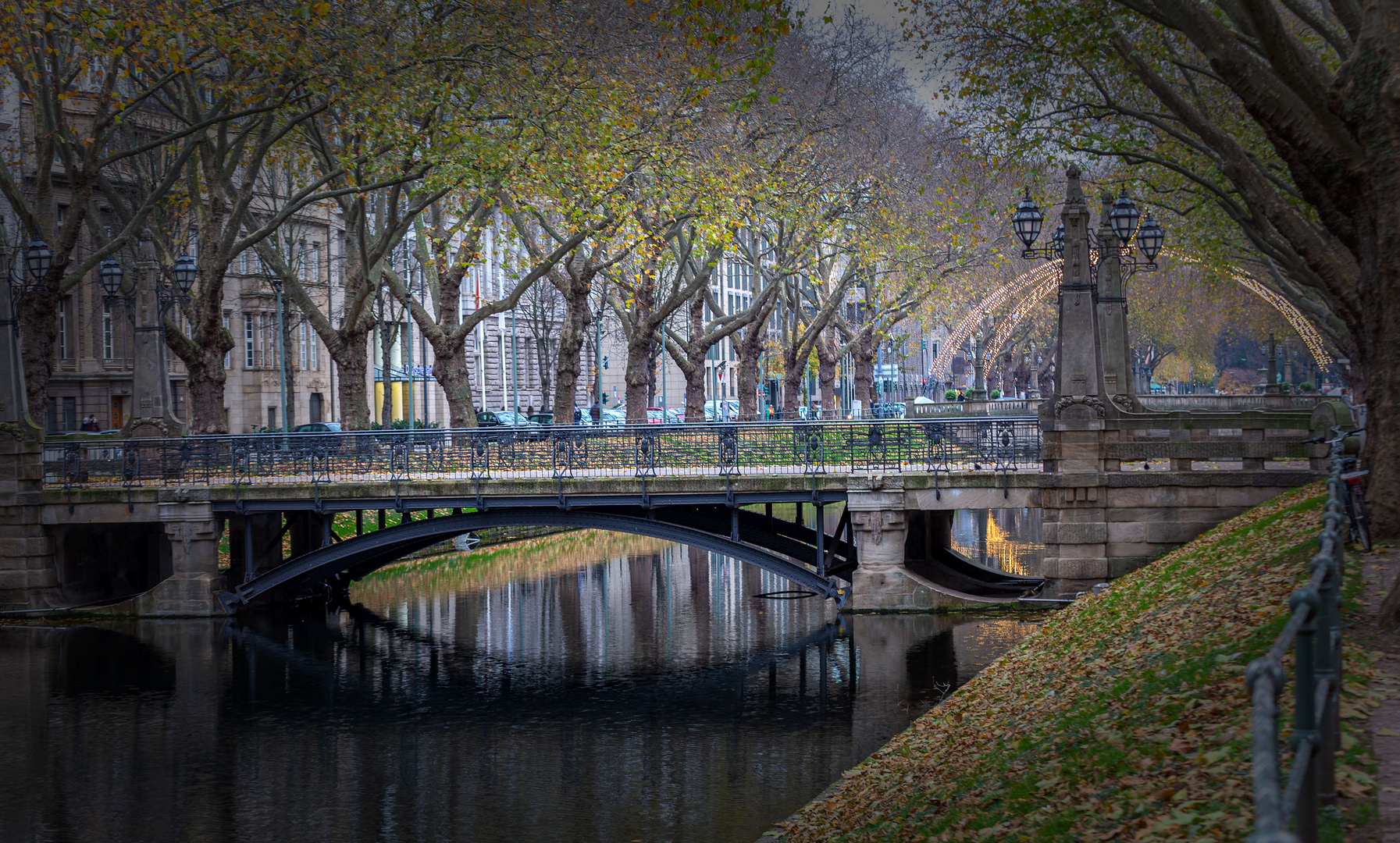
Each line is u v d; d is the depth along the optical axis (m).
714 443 33.56
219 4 32.62
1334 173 15.29
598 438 34.06
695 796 20.47
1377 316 14.82
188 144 35.31
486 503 33.84
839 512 64.44
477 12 34.22
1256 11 14.86
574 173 36.25
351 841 18.77
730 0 22.50
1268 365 74.44
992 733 15.23
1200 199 36.25
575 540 58.44
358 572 40.50
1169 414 30.94
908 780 14.88
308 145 40.66
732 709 25.86
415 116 36.28
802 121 43.97
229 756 23.28
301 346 72.62
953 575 36.38
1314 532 17.23
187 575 35.75
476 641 33.19
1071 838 8.68
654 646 32.00
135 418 38.00
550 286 78.81
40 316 35.69
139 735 24.64
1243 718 9.59
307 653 31.81
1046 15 25.92
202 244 37.75
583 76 35.81
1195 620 14.97
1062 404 31.09
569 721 25.42
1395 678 9.73
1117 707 12.20
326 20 32.62
